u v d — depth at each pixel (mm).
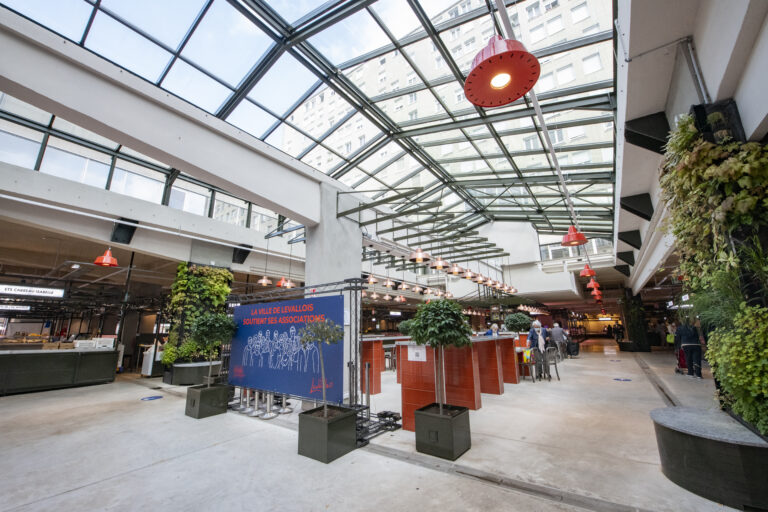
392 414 5086
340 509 2594
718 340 2613
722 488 2428
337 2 4555
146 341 14742
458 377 5645
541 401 6043
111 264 6773
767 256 2256
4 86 3754
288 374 5219
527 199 10945
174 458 3711
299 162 6809
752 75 2219
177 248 9570
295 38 5059
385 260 12648
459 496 2729
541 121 5074
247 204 11328
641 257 9789
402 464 3426
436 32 5062
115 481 3164
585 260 15625
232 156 5738
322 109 6664
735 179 2256
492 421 4812
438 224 12070
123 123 4508
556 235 17094
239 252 11109
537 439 4023
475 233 9773
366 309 24469
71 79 4148
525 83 2250
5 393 7645
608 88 5441
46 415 5734
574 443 3852
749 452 2342
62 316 20266
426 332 3658
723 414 3004
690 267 2945
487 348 6941
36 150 7223
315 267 6871
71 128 7562
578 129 6824
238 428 4852
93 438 4438
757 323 2252
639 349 16938
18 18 3809
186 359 9391
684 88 3254
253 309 6086
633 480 2883
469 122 6840
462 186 10297
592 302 25234
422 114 6879
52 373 8383
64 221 7430
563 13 4840
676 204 2852
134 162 8742
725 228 2377
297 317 5281
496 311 16812
